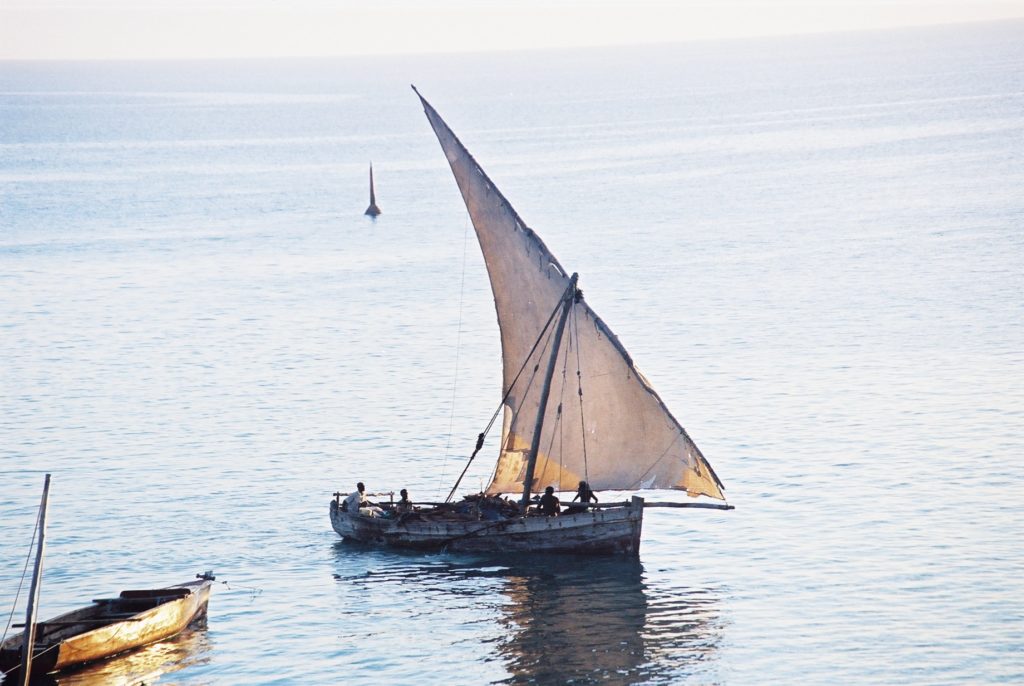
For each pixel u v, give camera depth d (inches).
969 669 5044.3
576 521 6378.0
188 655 5354.3
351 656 5319.9
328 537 6766.7
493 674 5123.0
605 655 5270.7
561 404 6574.8
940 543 6328.7
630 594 5905.5
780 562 6205.7
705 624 5531.5
